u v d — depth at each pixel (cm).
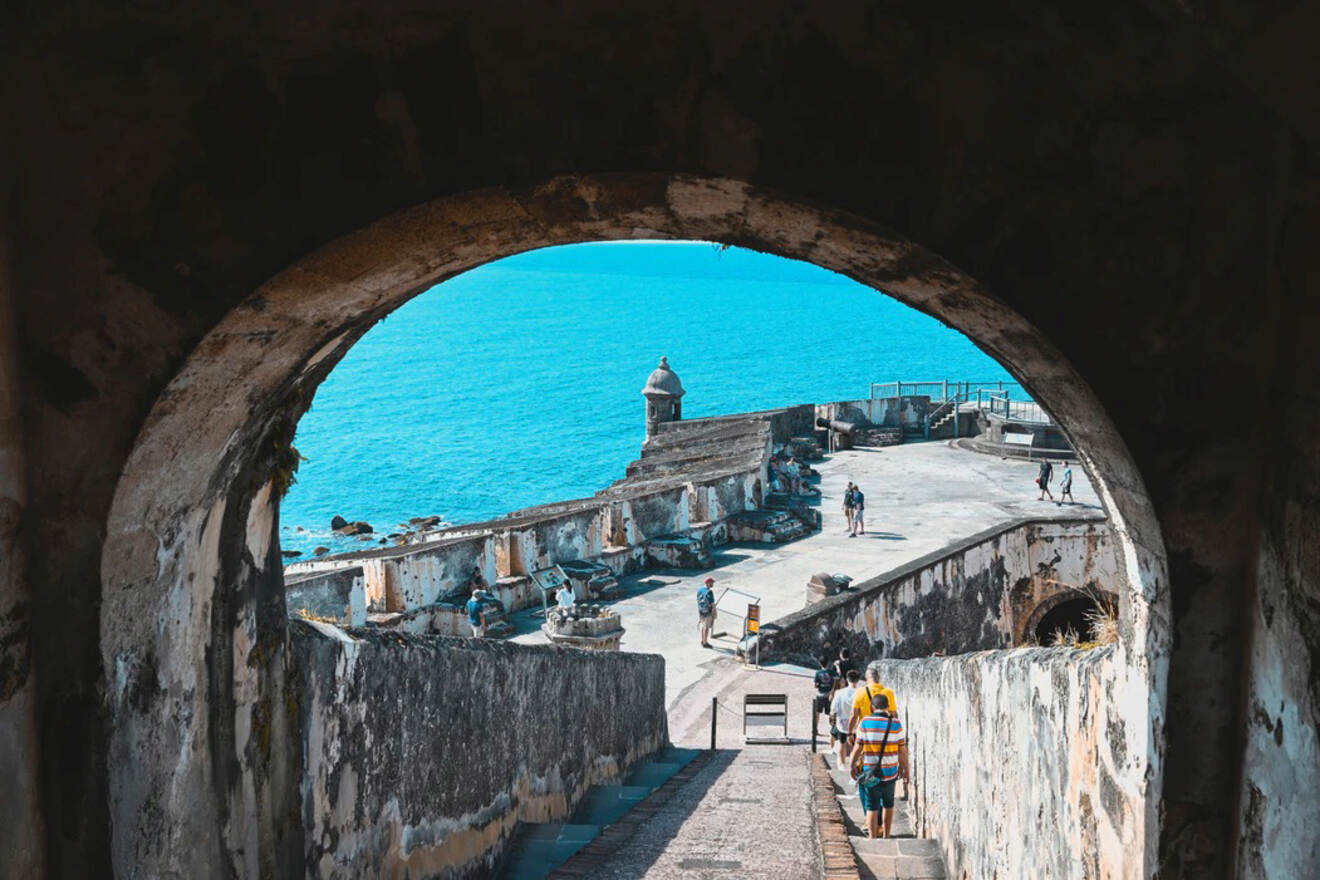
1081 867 477
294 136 360
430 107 357
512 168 358
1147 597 385
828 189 353
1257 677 350
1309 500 320
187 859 413
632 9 350
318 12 352
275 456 462
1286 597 332
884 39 346
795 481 3162
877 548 2612
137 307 365
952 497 3125
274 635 476
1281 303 342
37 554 372
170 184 361
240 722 450
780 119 351
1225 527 360
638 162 355
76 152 359
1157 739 374
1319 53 262
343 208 362
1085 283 352
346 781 538
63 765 374
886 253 374
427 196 360
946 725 898
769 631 1939
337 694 530
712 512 2641
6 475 359
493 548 2062
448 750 667
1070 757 498
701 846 795
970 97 347
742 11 347
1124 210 349
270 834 471
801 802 976
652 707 1356
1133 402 356
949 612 2270
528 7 351
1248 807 354
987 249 352
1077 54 342
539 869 762
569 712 955
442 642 667
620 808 987
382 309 443
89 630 372
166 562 399
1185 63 339
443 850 658
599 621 1683
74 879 376
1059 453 3541
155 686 396
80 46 355
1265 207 347
